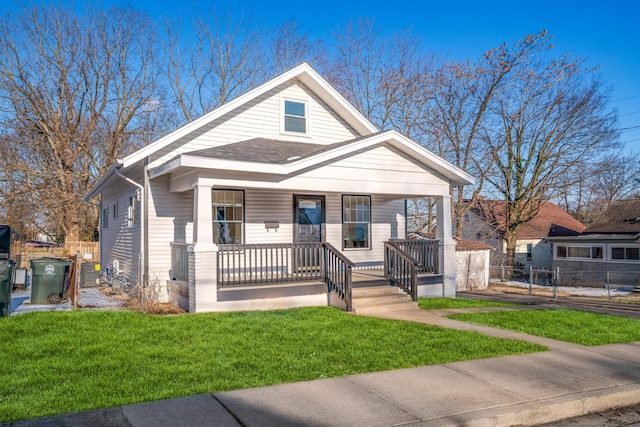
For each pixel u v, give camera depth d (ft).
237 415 15.37
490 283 96.53
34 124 97.09
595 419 17.06
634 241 88.94
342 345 24.50
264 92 44.52
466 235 126.41
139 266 40.83
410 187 42.22
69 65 97.66
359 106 97.66
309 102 47.91
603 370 21.43
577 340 27.55
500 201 111.34
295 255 37.76
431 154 42.06
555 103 94.68
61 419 14.76
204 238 33.94
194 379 18.79
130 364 20.51
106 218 64.64
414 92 93.15
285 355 22.44
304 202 46.80
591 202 152.35
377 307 35.17
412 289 37.65
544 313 36.73
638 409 18.17
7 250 41.73
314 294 37.37
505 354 23.70
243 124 44.34
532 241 125.08
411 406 16.48
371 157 40.34
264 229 44.42
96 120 101.71
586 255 97.19
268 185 36.01
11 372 19.24
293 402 16.63
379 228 51.31
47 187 97.66
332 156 36.96
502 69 92.07
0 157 97.14
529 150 100.68
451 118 93.66
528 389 18.52
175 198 41.32
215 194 42.42
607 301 61.82
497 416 15.83
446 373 20.36
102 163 107.96
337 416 15.49
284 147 42.32
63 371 19.44
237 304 34.50
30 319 28.91
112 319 29.53
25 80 93.15
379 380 19.26
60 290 36.83
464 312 36.17
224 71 107.55
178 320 29.84
